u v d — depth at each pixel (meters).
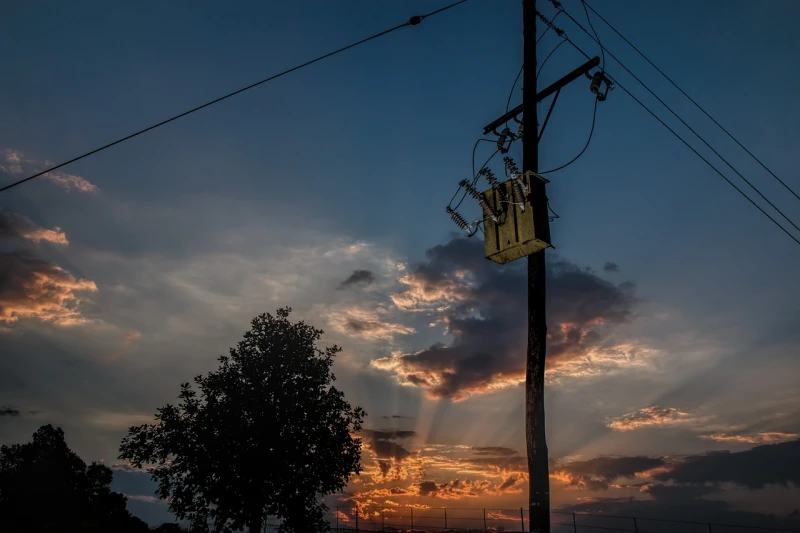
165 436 20.91
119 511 33.56
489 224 10.39
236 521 19.89
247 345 22.72
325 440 21.56
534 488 9.45
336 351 23.67
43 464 33.38
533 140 11.45
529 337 10.29
